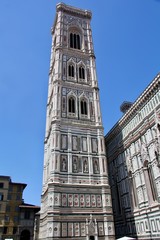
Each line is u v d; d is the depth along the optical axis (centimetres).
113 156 6081
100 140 5556
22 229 8006
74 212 4444
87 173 5009
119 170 5647
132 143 5147
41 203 5591
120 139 5769
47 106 7062
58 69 6325
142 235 4359
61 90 5991
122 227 5156
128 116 5366
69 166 4941
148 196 4291
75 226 4325
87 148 5353
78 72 6600
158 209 3975
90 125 5716
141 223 4444
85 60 7006
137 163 4831
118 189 5575
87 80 6544
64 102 5819
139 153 4788
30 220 8238
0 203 8194
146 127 4612
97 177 5044
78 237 4238
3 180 8600
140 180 4638
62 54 6781
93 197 4750
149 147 4456
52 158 4909
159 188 4009
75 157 5116
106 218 4556
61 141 5191
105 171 5150
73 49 7094
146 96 4666
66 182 4728
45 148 6312
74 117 5681
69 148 5172
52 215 4247
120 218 5284
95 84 6469
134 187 4862
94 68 6850
